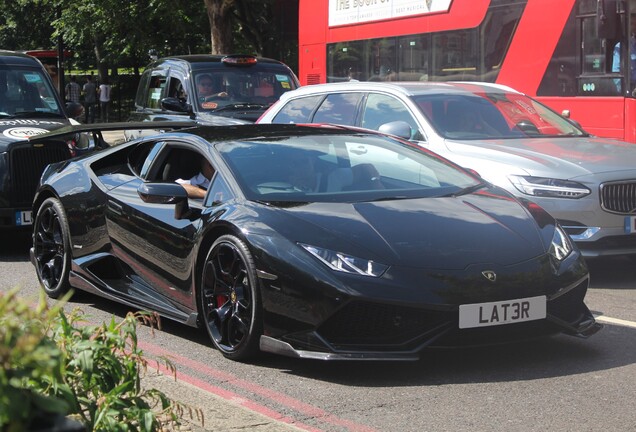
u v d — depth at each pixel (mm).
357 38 16891
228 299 5625
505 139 9008
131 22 33625
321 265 5074
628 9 11500
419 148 6863
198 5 33125
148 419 2984
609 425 4414
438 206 5773
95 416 2932
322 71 17938
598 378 5180
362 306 4965
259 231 5383
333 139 6656
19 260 9875
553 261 5438
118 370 3037
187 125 7387
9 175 10086
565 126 9539
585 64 12172
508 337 5207
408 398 4848
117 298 6727
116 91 43312
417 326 5012
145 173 6883
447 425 4426
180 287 6152
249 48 34031
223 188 5980
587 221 7953
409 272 5047
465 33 14258
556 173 7973
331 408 4691
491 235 5445
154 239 6391
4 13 47000
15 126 10719
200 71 13391
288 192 5875
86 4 33469
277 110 10680
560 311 5434
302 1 18484
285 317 5172
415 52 15398
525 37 13078
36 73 11992
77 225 7312
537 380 5141
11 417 1840
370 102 9648
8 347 1867
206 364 5527
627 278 8523
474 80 14086
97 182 7238
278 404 4758
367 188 6070
